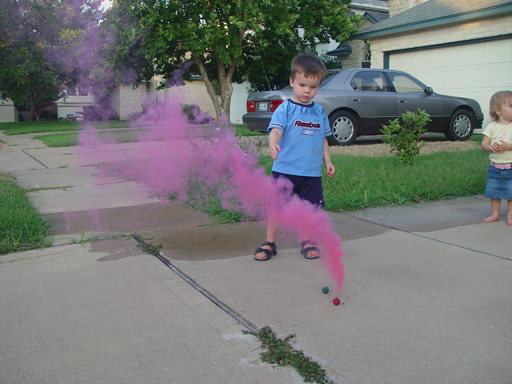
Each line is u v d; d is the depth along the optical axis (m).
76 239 3.26
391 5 14.71
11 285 2.49
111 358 1.79
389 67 11.93
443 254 2.93
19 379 1.66
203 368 1.71
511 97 3.48
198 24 12.84
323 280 2.54
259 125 8.42
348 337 1.92
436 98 8.70
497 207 3.67
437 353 1.80
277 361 1.75
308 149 2.94
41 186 5.20
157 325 2.04
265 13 12.88
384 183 4.82
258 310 2.18
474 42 9.81
